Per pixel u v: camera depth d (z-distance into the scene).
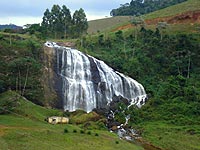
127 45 121.31
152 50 114.12
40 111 82.62
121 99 98.69
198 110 88.19
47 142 60.25
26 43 97.75
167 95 96.44
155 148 69.44
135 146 67.88
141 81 105.19
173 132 77.81
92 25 182.62
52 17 134.50
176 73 108.12
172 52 113.69
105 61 108.56
